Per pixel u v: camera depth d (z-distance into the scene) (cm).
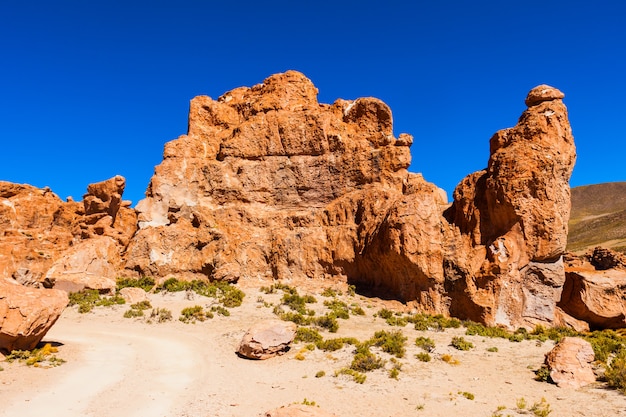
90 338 2811
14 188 4859
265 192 5091
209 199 5109
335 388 1934
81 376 2034
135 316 3406
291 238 4712
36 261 4459
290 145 5153
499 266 3597
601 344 2800
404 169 4925
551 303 3591
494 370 2241
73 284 4047
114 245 4778
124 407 1673
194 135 5506
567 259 5450
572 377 1997
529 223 3634
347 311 3706
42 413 1580
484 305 3550
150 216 4953
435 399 1798
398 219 3972
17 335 2200
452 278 3800
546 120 3788
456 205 4256
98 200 5100
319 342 2658
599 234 14062
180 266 4703
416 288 3909
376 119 5288
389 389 1922
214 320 3316
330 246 4594
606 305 3819
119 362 2303
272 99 5469
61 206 5069
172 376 2098
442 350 2627
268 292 4162
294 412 1339
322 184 5006
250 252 4725
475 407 1708
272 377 2109
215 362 2361
